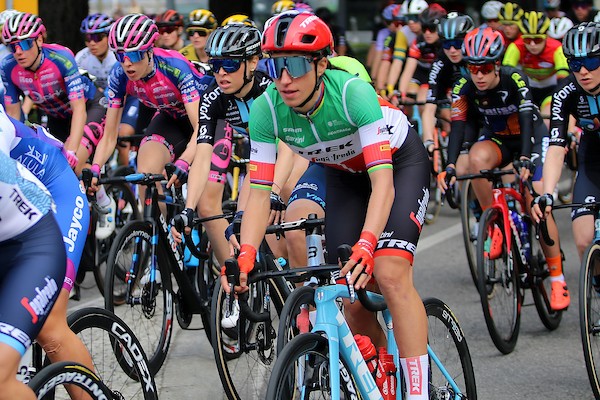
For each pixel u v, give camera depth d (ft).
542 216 16.84
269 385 10.03
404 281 12.00
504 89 19.48
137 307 16.46
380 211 11.08
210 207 16.72
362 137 11.48
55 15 32.42
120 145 26.94
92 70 26.78
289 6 26.35
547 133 21.20
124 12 51.24
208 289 17.75
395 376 12.39
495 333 17.69
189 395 15.60
